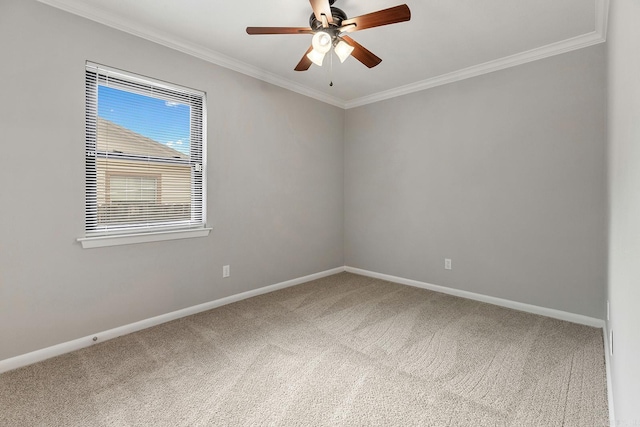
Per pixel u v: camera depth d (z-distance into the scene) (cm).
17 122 204
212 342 243
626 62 113
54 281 221
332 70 339
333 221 445
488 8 228
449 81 352
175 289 287
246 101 334
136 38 255
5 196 201
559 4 223
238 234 333
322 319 288
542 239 297
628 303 104
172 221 285
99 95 241
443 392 183
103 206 245
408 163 392
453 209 355
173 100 282
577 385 189
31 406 170
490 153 326
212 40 278
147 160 268
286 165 379
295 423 158
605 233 246
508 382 193
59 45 218
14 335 206
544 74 290
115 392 182
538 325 274
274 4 226
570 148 279
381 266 424
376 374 201
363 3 223
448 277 362
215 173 311
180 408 169
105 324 246
